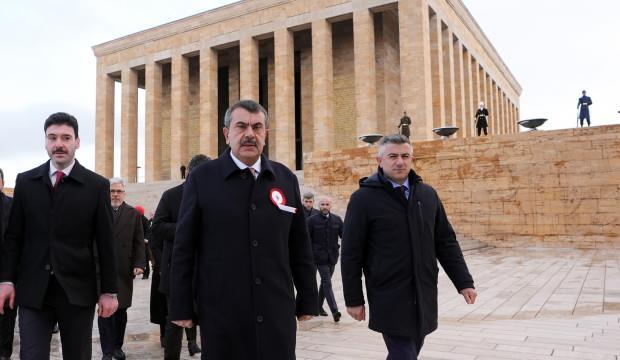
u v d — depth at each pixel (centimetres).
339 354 579
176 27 3778
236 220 299
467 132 3684
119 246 616
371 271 381
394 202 384
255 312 289
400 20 2908
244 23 3459
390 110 3247
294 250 328
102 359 561
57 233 380
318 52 3145
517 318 764
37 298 368
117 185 636
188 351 605
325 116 3084
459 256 400
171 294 296
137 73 4141
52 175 394
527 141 1994
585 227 1872
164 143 4184
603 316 758
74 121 397
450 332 670
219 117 4069
